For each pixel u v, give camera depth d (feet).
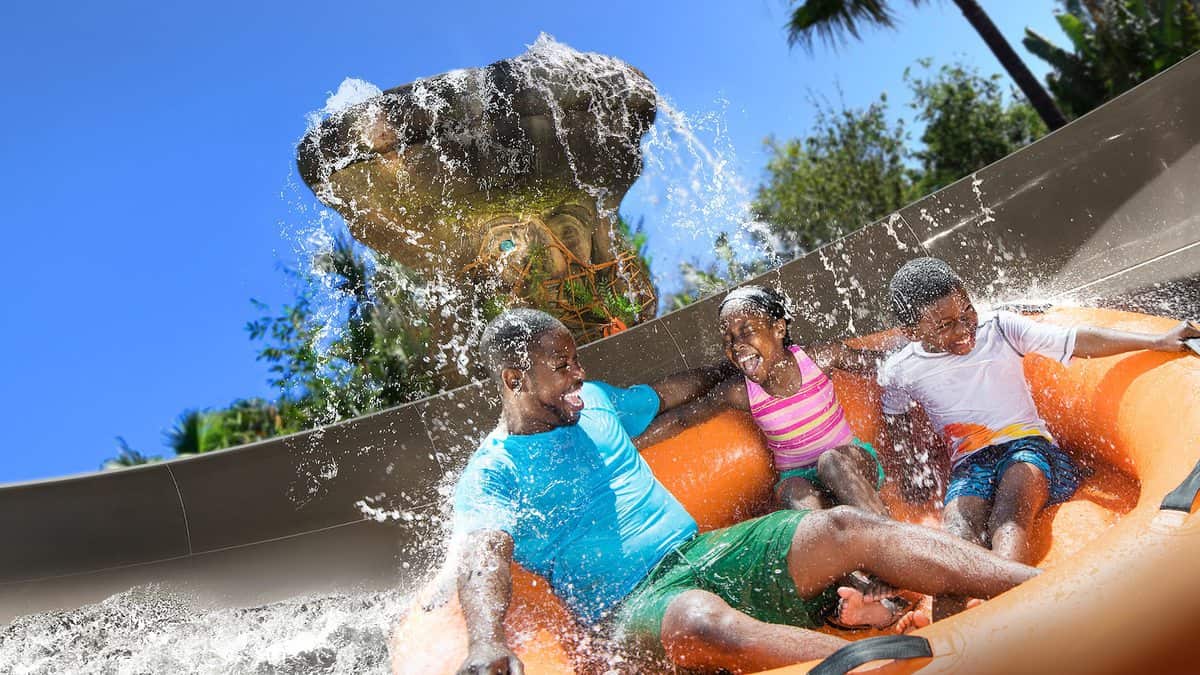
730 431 10.51
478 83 14.62
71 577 12.42
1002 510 8.42
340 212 16.19
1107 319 9.85
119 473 13.08
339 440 13.42
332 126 14.94
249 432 35.06
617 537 8.55
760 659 6.81
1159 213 13.32
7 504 12.70
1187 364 8.48
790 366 9.96
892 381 9.98
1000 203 14.34
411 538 12.59
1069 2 55.42
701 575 7.92
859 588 7.45
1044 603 5.63
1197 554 5.60
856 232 14.14
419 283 20.43
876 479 9.71
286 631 10.93
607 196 16.60
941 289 9.35
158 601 12.17
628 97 15.58
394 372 22.21
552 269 15.98
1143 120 13.89
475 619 7.59
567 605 8.49
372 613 11.19
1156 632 5.26
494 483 8.73
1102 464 9.37
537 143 15.15
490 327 9.26
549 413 9.05
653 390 10.64
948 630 5.73
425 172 15.06
